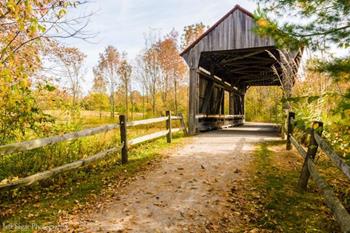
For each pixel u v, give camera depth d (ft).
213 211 13.11
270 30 14.26
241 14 39.91
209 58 48.19
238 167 20.63
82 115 24.20
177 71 117.80
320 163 21.66
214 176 18.43
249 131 51.57
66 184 17.92
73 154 21.35
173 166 21.17
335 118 12.09
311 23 13.87
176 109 111.45
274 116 65.36
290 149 27.91
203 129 49.98
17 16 14.92
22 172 18.33
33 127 19.25
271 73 63.77
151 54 124.88
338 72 12.00
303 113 27.94
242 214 12.76
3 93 15.72
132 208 13.52
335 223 11.68
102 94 144.36
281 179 17.65
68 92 24.48
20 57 18.86
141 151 27.17
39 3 16.60
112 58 149.18
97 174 19.97
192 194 15.28
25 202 14.87
